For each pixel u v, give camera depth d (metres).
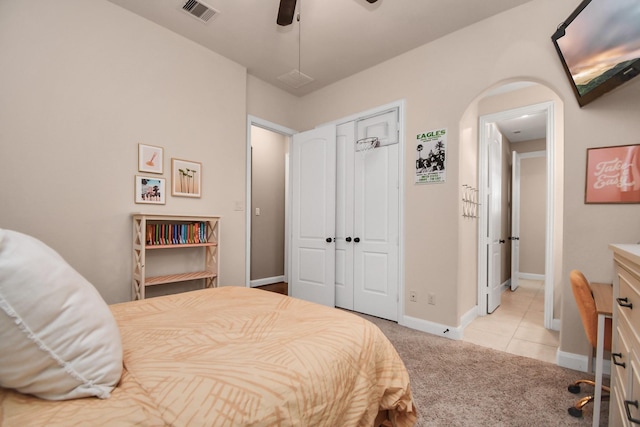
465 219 2.90
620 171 1.93
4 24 1.88
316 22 2.53
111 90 2.31
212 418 0.67
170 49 2.65
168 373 0.80
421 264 2.82
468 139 2.95
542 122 4.40
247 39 2.77
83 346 0.69
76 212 2.15
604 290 1.80
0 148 1.87
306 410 0.81
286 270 4.94
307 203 3.75
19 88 1.93
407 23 2.54
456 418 1.53
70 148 2.12
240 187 3.20
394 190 3.06
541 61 2.21
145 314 1.33
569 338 2.08
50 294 0.65
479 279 3.32
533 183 5.66
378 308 3.15
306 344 1.01
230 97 3.11
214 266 2.82
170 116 2.65
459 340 2.57
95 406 0.65
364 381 1.05
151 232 2.43
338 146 3.57
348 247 3.42
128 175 2.40
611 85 1.76
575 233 2.06
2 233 0.62
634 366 0.88
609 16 1.61
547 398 1.71
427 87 2.81
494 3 2.29
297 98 4.01
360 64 3.20
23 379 0.63
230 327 1.17
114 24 2.33
